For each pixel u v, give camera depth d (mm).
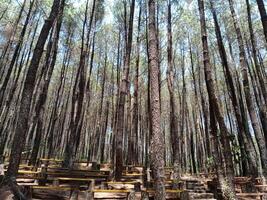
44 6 15672
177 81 22812
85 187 6711
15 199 4953
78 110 11992
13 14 17578
